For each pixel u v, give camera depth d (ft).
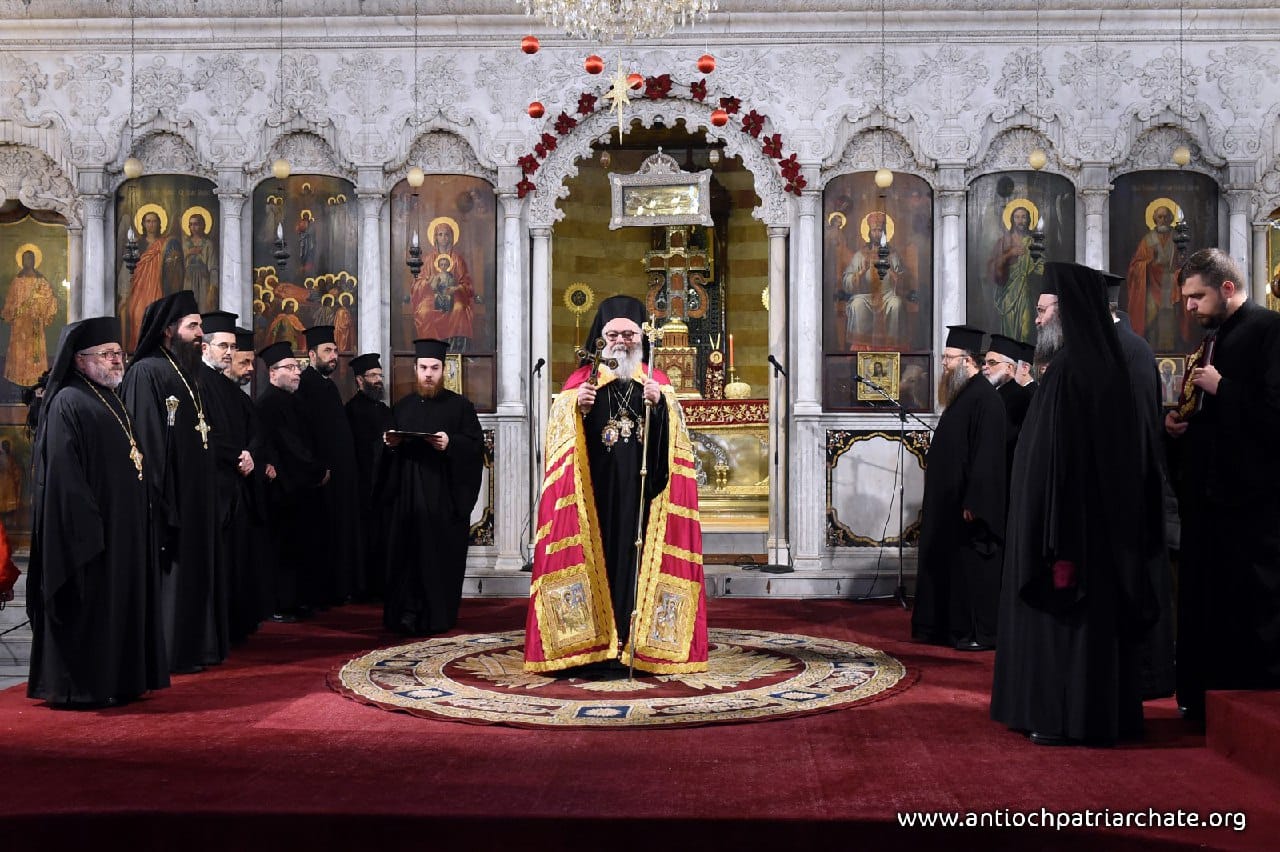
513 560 38.22
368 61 38.86
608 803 14.69
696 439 43.50
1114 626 17.51
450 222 39.22
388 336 39.22
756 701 20.48
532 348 39.17
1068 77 38.01
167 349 25.13
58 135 38.91
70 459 20.44
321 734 18.56
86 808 14.61
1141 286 38.17
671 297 48.52
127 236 37.52
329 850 14.34
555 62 38.73
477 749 17.46
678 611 23.02
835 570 37.76
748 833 14.05
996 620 26.61
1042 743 17.66
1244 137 37.76
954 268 38.14
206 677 23.75
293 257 39.14
